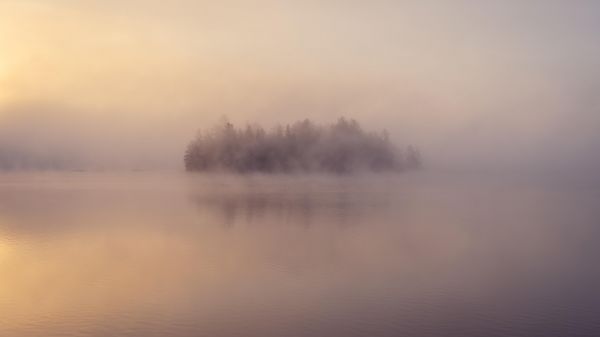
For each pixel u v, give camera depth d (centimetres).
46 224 3102
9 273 1866
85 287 1672
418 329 1291
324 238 2586
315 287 1662
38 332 1275
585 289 1641
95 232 2784
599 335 1248
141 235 2691
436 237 2619
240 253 2202
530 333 1265
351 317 1366
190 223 3139
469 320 1347
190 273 1850
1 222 3191
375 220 3306
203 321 1346
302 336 1241
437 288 1652
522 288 1653
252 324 1321
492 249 2309
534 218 3388
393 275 1819
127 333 1265
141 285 1692
